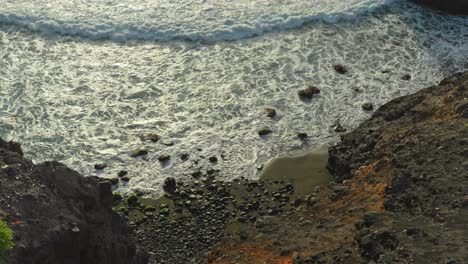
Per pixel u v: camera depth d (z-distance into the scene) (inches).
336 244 589.6
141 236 717.9
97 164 818.2
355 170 762.8
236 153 840.3
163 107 918.4
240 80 972.6
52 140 859.4
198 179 798.5
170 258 690.2
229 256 641.0
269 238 656.4
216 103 925.8
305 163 824.3
